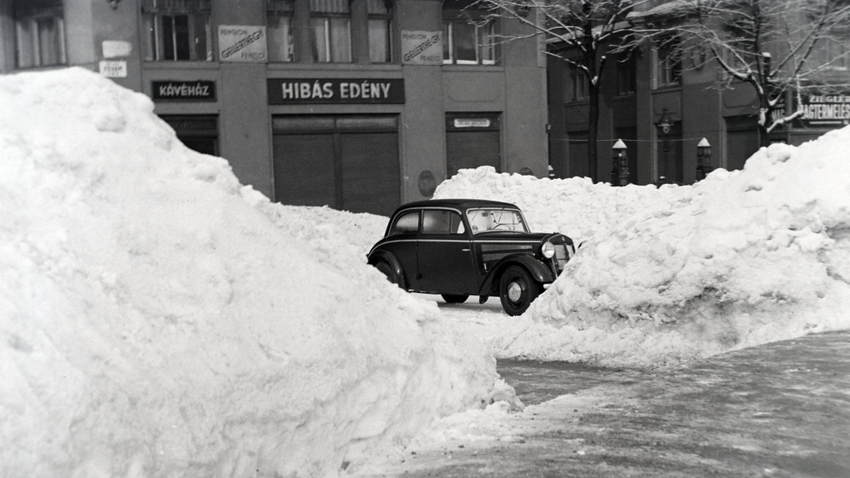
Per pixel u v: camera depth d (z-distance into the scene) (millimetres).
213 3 30641
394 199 33781
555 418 6027
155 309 4441
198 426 4066
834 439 5180
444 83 34156
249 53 31094
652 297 9695
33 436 3395
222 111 30938
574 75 49344
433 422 5652
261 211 5840
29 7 29344
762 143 34031
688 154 41281
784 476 4574
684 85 41344
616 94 46312
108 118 5301
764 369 7137
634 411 6137
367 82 32781
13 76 5367
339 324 5230
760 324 8992
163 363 4184
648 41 43062
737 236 9430
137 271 4547
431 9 33625
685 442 5254
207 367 4340
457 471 4773
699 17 37062
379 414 5160
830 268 9031
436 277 15141
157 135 5566
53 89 5359
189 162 5605
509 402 6328
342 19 32750
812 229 9156
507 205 15352
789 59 35312
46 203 4562
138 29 29859
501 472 4746
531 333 10523
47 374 3629
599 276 10328
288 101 31750
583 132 48844
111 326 4164
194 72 30484
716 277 9320
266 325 4812
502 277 14078
